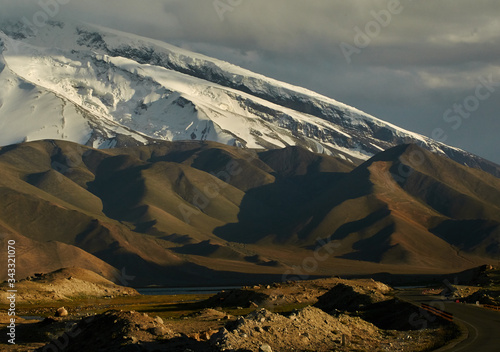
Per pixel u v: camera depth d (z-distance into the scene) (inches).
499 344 1905.8
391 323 2568.9
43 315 3666.3
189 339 1902.1
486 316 2556.6
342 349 1924.2
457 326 2272.4
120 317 1975.9
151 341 1836.9
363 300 3344.0
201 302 4569.4
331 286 4707.2
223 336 1854.1
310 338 2012.8
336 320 2218.3
